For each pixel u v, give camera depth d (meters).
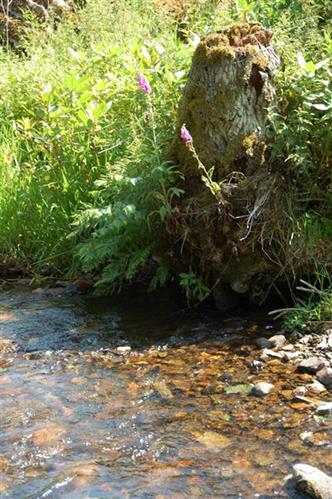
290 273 4.27
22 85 6.48
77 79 5.42
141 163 4.48
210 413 3.32
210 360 3.84
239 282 4.29
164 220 4.35
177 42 5.97
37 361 3.92
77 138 5.43
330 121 4.24
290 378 3.60
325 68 4.34
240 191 4.14
